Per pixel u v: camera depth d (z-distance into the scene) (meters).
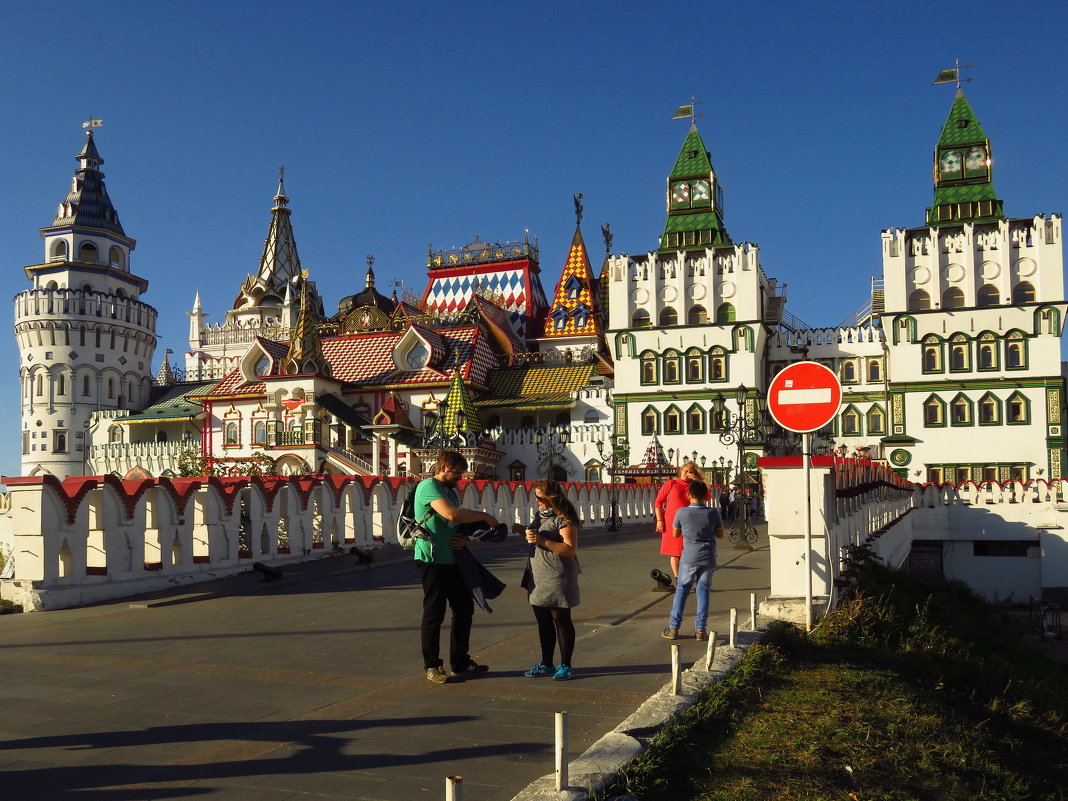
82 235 88.81
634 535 32.78
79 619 12.98
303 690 8.65
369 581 17.33
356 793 5.91
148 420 78.69
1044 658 23.73
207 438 72.50
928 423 60.72
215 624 12.48
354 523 22.67
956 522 43.34
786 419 12.05
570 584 9.09
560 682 8.91
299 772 6.30
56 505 14.42
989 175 62.19
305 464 64.56
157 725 7.46
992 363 59.91
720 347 64.62
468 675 9.22
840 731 7.87
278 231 101.56
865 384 64.19
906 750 7.91
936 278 61.25
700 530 11.14
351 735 7.16
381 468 66.81
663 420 65.31
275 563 19.47
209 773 6.29
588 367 71.94
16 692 8.59
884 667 10.73
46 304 83.81
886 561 25.56
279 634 11.68
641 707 7.73
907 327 61.62
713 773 6.57
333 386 70.62
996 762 8.50
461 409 63.91
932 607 20.33
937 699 10.27
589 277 79.69
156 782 6.11
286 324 97.50
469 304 76.69
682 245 67.94
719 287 65.50
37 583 14.09
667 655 10.17
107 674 9.37
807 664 10.03
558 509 9.20
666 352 65.75
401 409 68.00
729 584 16.75
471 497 27.47
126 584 15.34
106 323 85.38
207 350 98.81
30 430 84.12
